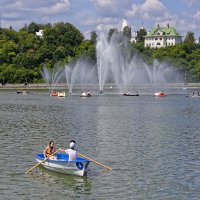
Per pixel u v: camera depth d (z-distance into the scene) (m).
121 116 98.06
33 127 77.19
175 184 39.78
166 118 94.25
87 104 134.88
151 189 38.38
